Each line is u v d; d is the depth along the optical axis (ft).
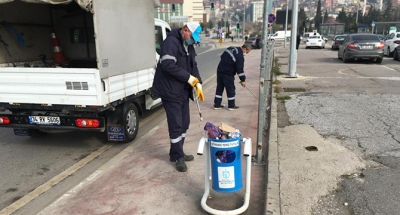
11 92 17.19
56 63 22.66
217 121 22.75
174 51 14.11
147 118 25.35
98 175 15.03
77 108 16.46
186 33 14.39
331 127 19.12
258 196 12.68
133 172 15.19
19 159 17.54
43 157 17.80
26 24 21.15
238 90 34.45
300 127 19.17
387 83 32.68
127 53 18.25
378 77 36.94
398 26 163.73
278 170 13.71
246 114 24.48
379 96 26.53
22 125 17.66
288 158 14.88
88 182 14.39
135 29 19.15
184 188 13.53
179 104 14.83
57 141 20.36
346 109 22.93
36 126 17.54
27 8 21.01
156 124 23.61
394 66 47.73
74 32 23.72
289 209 11.03
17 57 20.70
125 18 17.87
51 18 23.11
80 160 17.31
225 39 236.84
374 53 51.31
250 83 38.63
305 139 17.20
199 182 14.02
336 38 96.02
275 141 16.92
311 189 12.21
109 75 16.48
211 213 11.27
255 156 15.85
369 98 25.95
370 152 15.38
